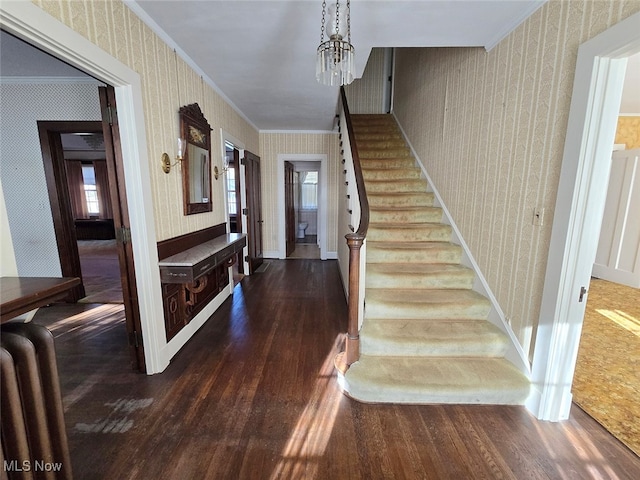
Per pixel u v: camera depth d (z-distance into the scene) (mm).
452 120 2979
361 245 2006
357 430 1659
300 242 7938
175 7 1829
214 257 2594
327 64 1636
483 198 2412
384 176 3893
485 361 2082
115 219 1962
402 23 1979
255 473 1398
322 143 5531
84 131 3232
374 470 1422
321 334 2770
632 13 1246
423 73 3801
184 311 2590
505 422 1729
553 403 1716
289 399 1896
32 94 3141
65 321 3020
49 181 3295
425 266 2762
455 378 1905
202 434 1616
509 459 1482
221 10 1863
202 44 2305
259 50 2396
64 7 1337
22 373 952
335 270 5035
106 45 1612
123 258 2010
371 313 2355
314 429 1662
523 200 1918
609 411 1791
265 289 4066
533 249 1831
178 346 2461
